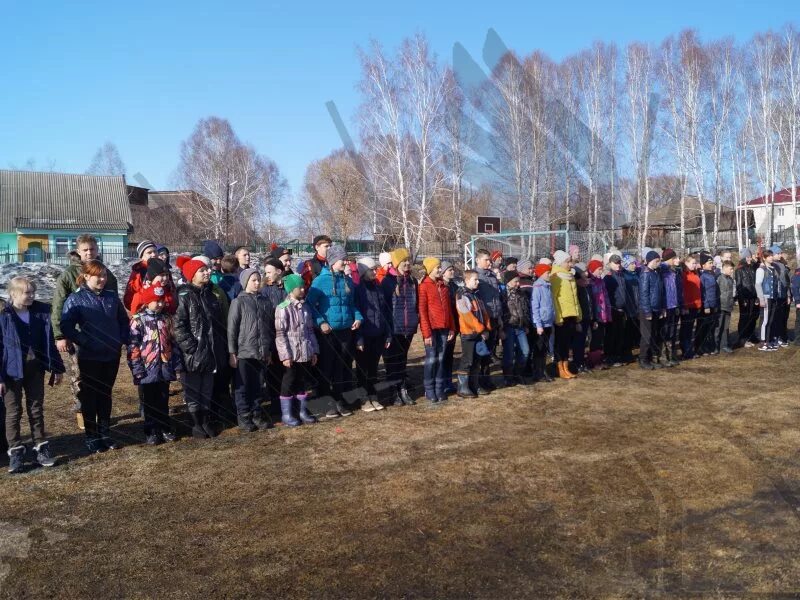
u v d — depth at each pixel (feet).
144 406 17.76
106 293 17.46
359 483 11.95
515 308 20.80
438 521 8.64
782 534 4.89
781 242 48.47
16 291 15.89
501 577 6.94
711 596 4.94
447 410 16.01
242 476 14.25
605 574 5.70
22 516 12.80
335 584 8.71
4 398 15.69
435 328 20.74
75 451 17.26
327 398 19.72
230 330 18.60
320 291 19.76
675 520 5.24
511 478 7.06
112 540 11.40
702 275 21.56
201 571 9.93
